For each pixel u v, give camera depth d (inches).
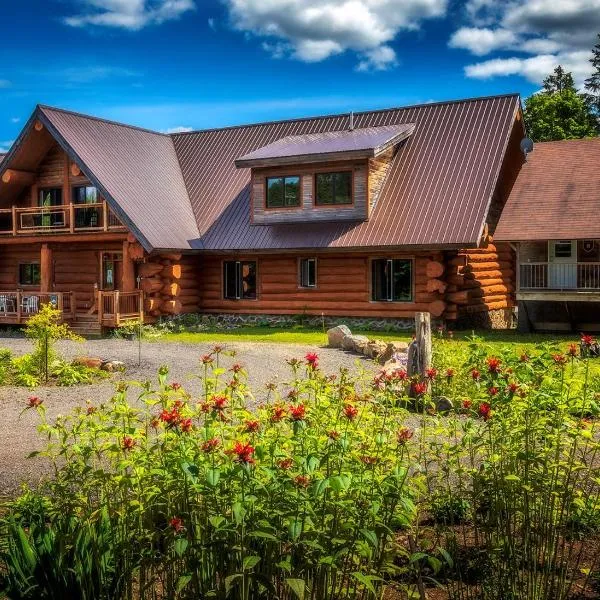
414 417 361.4
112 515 157.6
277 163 940.6
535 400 179.8
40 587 150.9
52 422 391.2
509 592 161.0
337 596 151.3
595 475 193.9
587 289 848.9
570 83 2097.7
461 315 915.4
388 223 898.1
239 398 192.4
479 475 180.1
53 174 1055.0
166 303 965.8
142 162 1069.1
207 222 1027.3
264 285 985.5
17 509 200.5
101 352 695.7
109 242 1016.9
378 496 148.1
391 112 1071.6
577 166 953.5
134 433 168.1
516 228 874.8
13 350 745.0
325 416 179.3
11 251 1127.0
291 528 130.0
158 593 165.2
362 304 922.7
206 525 144.8
